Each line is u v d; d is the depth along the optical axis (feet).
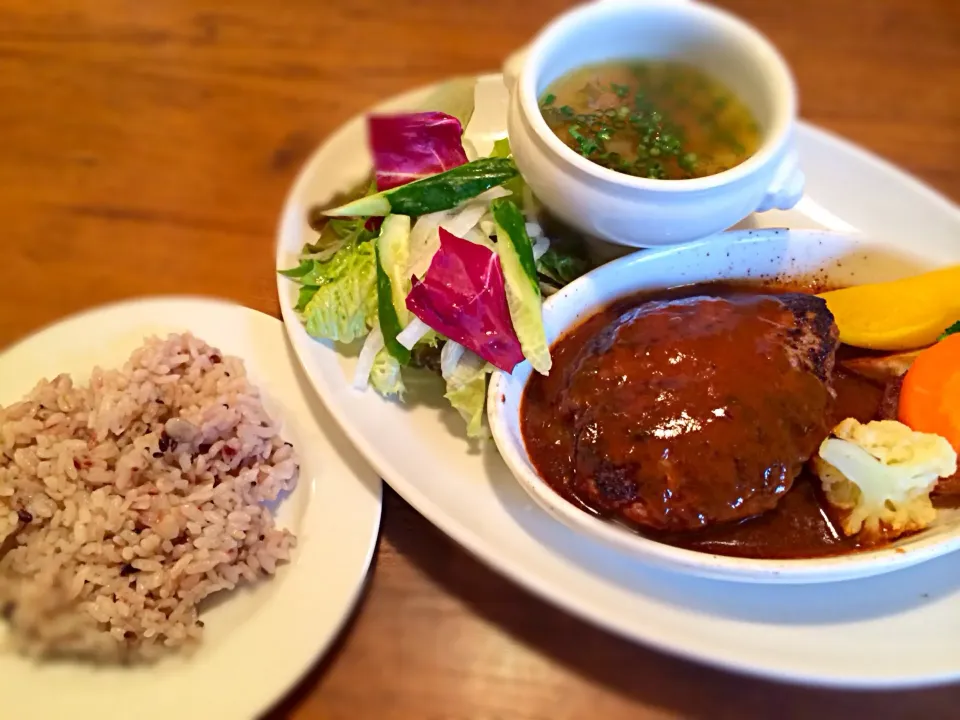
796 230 1.07
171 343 1.01
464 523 0.88
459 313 0.95
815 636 0.84
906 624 0.86
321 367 0.99
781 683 0.86
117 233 1.16
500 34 1.41
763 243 1.07
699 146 1.01
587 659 0.87
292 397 1.02
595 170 0.90
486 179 1.05
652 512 0.84
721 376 0.89
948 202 1.18
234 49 1.36
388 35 1.39
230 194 1.21
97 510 0.89
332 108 1.30
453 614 0.89
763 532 0.90
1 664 0.82
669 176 0.98
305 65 1.35
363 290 1.01
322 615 0.86
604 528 0.81
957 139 1.34
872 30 1.48
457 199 1.05
